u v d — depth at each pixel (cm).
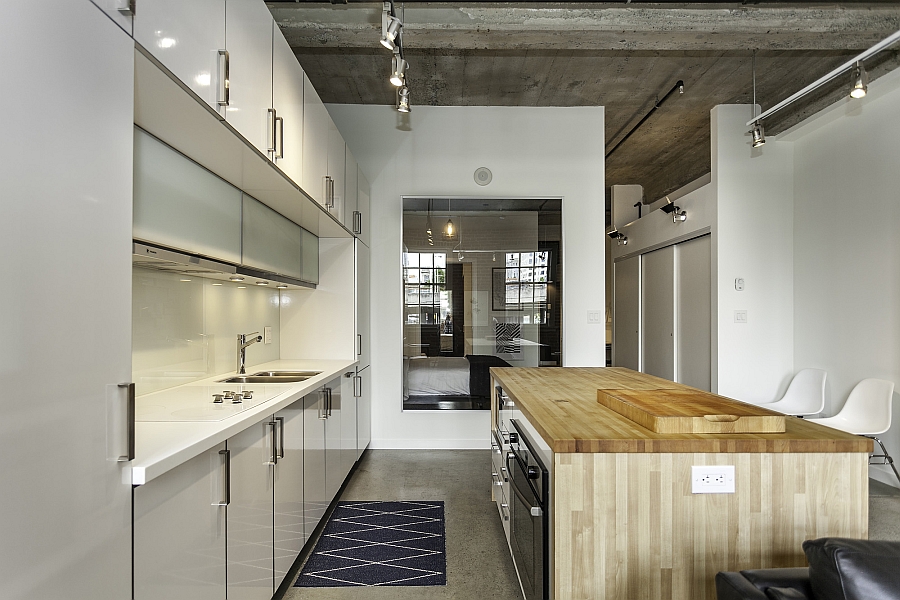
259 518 192
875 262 390
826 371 437
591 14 339
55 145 93
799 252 473
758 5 340
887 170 379
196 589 144
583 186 485
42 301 89
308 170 269
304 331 406
